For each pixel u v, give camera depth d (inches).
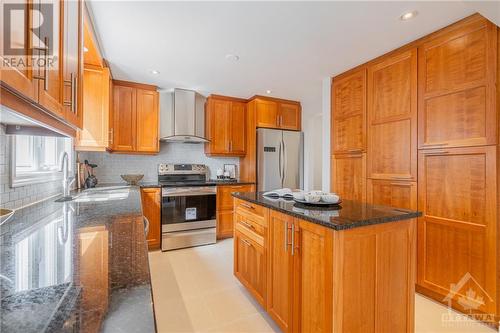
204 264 112.7
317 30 82.7
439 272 80.5
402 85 92.2
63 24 44.3
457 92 76.6
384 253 52.4
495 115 68.6
